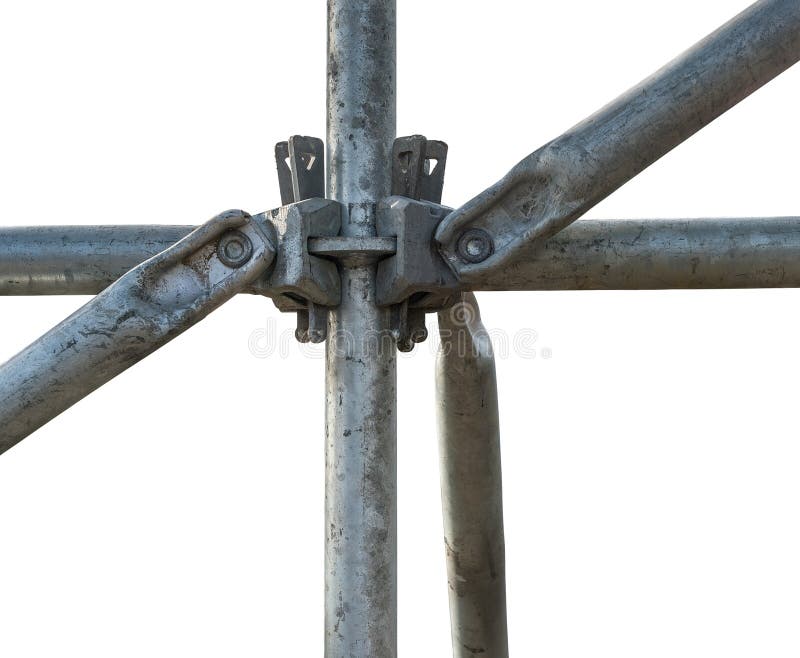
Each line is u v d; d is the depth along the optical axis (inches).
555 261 66.1
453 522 77.9
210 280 62.8
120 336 61.9
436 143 65.5
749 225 66.6
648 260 66.3
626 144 62.1
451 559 79.0
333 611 64.4
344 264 64.4
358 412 64.4
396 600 64.9
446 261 63.8
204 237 62.4
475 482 76.6
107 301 62.0
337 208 64.3
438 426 76.1
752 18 62.6
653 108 62.1
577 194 62.2
